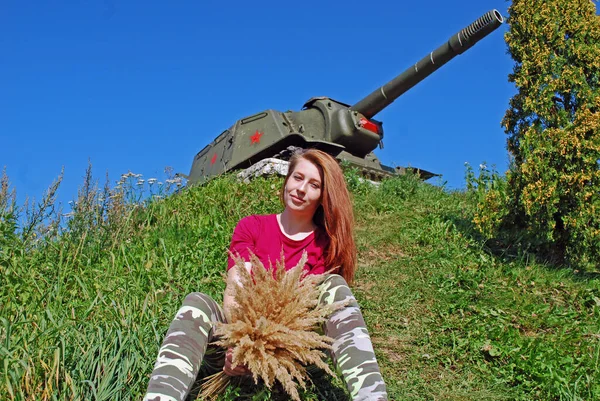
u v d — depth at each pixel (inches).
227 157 432.8
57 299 171.8
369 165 450.3
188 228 263.7
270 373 111.1
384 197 343.6
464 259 252.4
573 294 216.7
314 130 433.1
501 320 186.2
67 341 137.3
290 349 110.5
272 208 298.5
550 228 255.8
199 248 231.5
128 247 233.1
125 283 189.2
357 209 317.1
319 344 111.1
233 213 292.7
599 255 250.1
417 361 162.2
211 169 458.3
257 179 342.6
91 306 157.8
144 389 128.1
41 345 133.7
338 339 114.8
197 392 124.6
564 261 262.4
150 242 240.2
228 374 120.3
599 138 248.5
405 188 364.5
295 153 138.1
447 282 220.7
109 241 235.3
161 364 106.2
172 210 285.3
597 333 181.3
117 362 131.3
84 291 175.6
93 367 128.9
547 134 259.6
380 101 438.3
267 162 355.9
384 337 177.8
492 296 207.9
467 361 163.2
